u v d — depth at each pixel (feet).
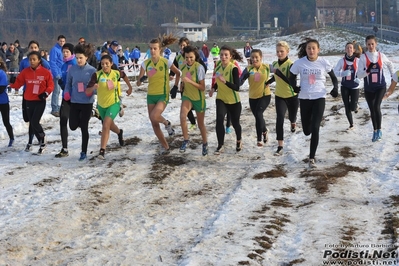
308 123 37.73
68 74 40.09
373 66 42.73
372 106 43.11
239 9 428.97
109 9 394.32
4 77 43.65
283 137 43.14
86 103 39.65
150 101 41.09
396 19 374.63
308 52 36.50
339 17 407.44
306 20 446.19
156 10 424.05
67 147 41.93
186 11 432.25
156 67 40.27
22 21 363.35
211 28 377.91
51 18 382.83
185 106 40.42
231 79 39.65
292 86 37.47
